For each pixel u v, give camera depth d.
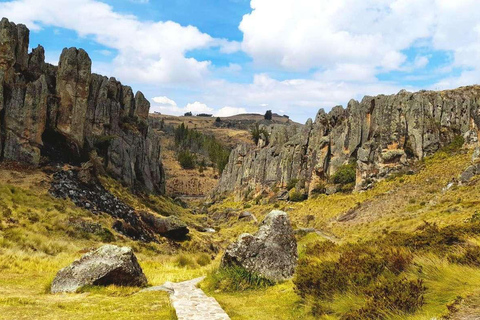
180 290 15.62
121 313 11.22
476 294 8.25
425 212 46.56
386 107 74.44
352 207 60.91
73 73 47.34
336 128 83.94
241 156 127.12
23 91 39.41
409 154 70.56
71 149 45.91
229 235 61.19
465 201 43.56
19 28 44.47
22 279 16.81
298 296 12.60
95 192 42.38
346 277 11.30
